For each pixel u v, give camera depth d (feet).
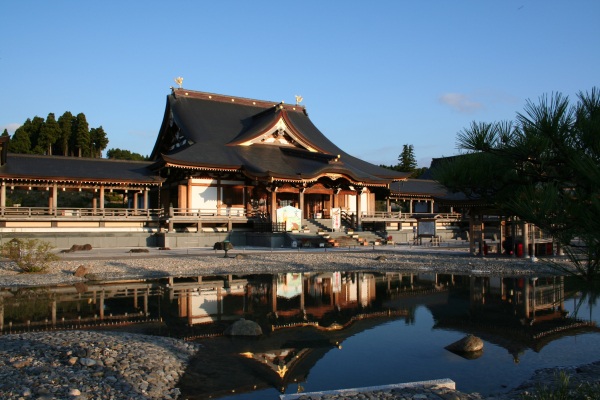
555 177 18.58
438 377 32.27
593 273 14.24
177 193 163.63
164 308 55.93
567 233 14.97
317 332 44.75
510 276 80.53
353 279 79.36
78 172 139.33
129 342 38.55
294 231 144.56
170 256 108.58
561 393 20.12
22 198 240.53
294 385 31.07
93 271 83.76
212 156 156.25
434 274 84.28
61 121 314.14
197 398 28.73
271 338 42.70
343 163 166.71
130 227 144.66
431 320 49.47
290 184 150.10
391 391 27.35
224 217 148.77
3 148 120.78
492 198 22.08
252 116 199.62
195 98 197.77
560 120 17.69
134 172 148.05
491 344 40.27
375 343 40.91
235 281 77.36
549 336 42.65
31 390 27.48
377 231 160.66
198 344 40.50
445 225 195.72
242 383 31.35
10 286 70.74
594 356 36.47
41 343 37.01
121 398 27.45
